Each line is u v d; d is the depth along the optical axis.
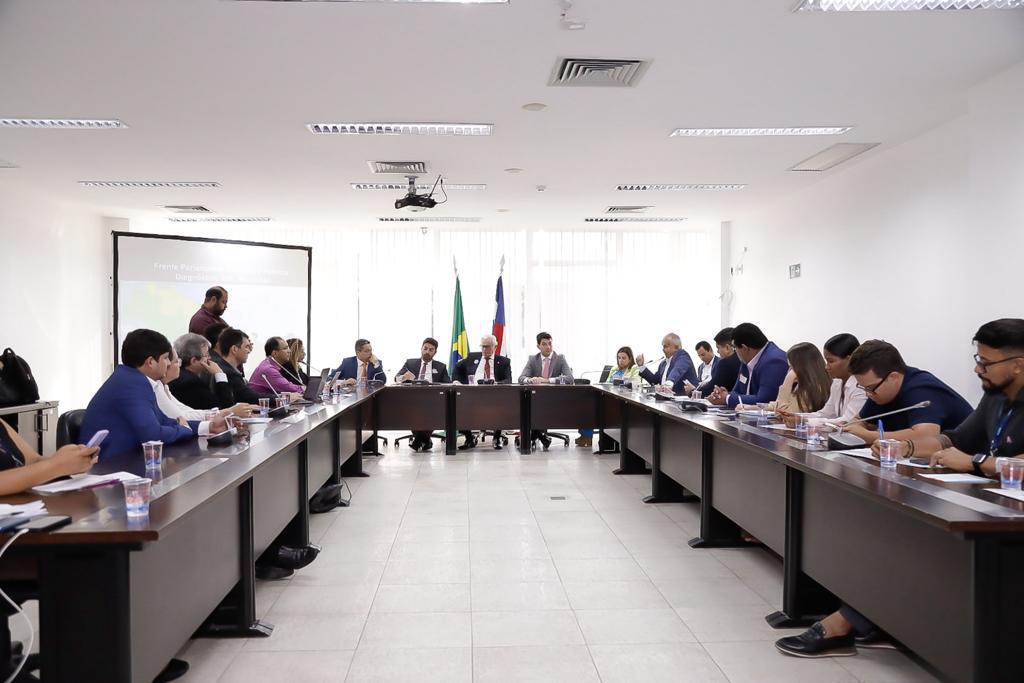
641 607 3.10
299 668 2.52
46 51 3.59
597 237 10.14
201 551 2.36
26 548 1.68
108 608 1.76
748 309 8.88
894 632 2.26
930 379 3.03
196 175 6.55
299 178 6.71
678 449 4.70
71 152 5.70
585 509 4.90
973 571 1.85
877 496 2.06
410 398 7.30
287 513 3.61
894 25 3.38
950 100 4.52
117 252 7.56
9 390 6.11
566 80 4.09
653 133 5.23
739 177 6.77
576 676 2.45
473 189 7.31
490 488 5.60
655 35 3.46
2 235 6.95
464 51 3.64
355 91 4.25
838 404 4.20
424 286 10.01
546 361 8.09
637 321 10.13
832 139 5.45
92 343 8.61
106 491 2.12
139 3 3.08
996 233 4.22
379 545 4.04
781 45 3.60
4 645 2.17
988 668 1.84
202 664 2.55
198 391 4.34
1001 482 2.13
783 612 2.95
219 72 3.90
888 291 5.88
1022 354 2.36
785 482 2.99
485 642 2.73
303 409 4.78
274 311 8.64
